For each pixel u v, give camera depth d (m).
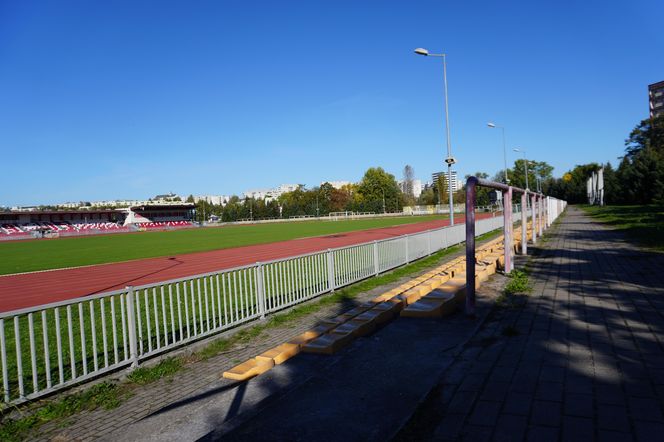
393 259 14.38
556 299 8.42
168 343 6.95
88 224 86.12
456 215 76.31
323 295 10.59
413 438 3.64
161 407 4.90
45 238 62.28
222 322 8.47
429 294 8.22
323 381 4.89
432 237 18.09
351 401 4.37
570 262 13.18
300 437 3.70
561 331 6.34
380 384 4.76
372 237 34.50
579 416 3.82
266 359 5.69
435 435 3.66
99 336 8.15
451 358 5.46
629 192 67.12
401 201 111.50
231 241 36.78
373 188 111.88
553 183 108.06
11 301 12.84
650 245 16.20
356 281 12.13
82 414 4.82
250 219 104.44
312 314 9.03
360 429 3.81
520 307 7.95
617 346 5.57
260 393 4.78
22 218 79.38
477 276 9.78
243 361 6.34
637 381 4.48
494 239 22.11
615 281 9.90
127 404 5.03
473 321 7.12
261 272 8.63
